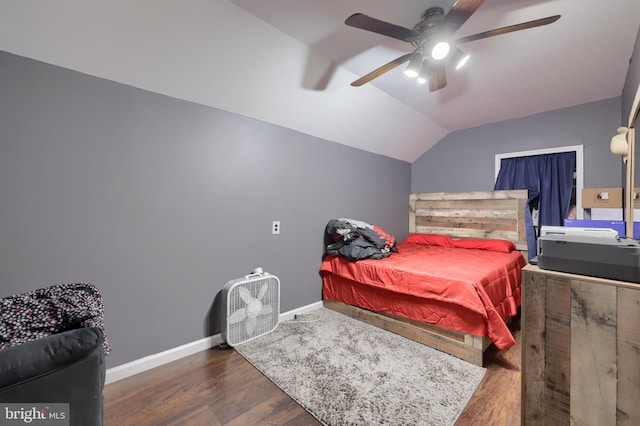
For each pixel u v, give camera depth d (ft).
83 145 5.58
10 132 4.89
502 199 12.13
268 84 7.62
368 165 12.68
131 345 6.16
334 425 4.64
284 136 9.24
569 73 8.18
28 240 5.05
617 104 9.72
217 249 7.61
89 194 5.65
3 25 4.60
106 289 5.86
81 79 5.56
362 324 8.67
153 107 6.47
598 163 10.07
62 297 3.73
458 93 9.64
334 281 9.89
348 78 8.46
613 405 3.42
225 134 7.75
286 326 8.55
